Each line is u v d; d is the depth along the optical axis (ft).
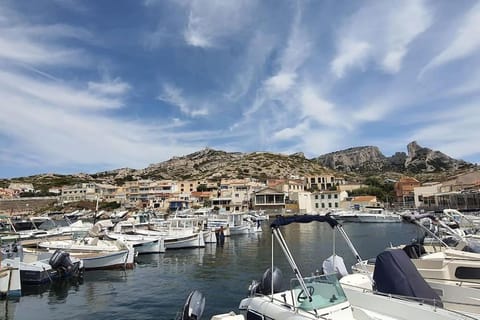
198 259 96.48
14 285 56.95
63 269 68.13
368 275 40.73
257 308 30.91
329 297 28.81
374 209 251.39
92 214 289.53
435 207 255.09
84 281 69.21
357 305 31.63
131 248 84.38
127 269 81.46
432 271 36.99
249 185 385.50
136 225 164.86
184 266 85.61
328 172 639.35
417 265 38.22
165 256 102.37
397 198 358.23
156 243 107.86
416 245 48.26
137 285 65.82
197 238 119.65
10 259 62.23
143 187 440.86
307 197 337.93
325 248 111.65
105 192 459.73
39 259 74.54
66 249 83.76
